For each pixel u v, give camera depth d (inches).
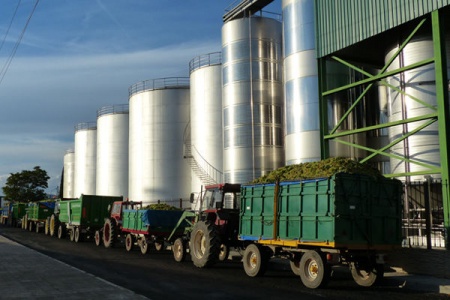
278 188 523.5
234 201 663.1
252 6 1322.6
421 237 574.9
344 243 450.6
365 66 898.1
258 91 1248.2
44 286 440.5
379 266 474.6
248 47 1266.0
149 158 1672.0
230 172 1248.8
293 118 1039.0
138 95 1742.1
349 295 424.8
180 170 1640.0
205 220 653.9
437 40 619.8
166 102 1676.9
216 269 620.4
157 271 590.6
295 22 1059.3
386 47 802.2
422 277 504.7
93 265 652.1
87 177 2507.4
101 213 1136.2
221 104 1454.2
